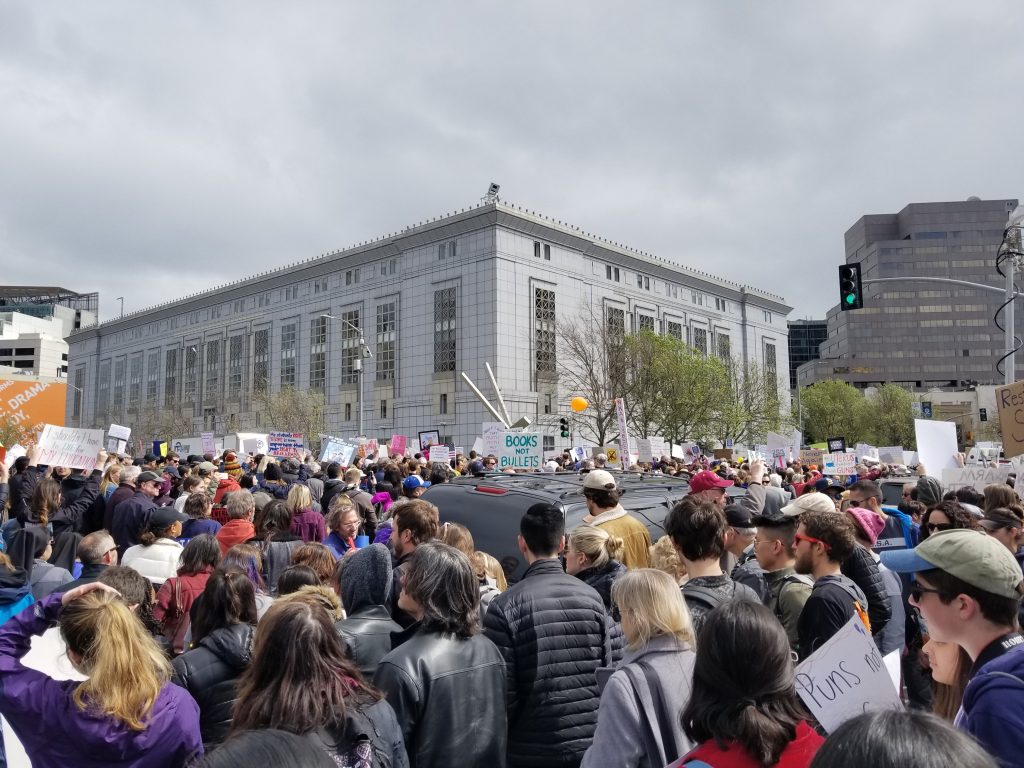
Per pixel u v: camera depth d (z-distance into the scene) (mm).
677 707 3047
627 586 3336
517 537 6453
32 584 6777
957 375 162750
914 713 1401
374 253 80000
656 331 86688
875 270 170000
